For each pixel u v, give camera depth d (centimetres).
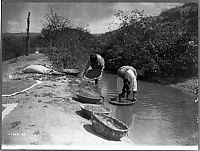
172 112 792
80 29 1098
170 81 1020
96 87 1020
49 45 1138
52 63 1171
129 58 1096
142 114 779
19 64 1103
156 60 1040
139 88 988
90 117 726
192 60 964
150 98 898
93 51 1155
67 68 1185
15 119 674
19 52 1097
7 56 1052
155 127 693
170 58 1013
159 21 1030
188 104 845
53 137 610
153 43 1044
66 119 690
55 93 889
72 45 1145
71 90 950
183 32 988
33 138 611
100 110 757
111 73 1177
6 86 924
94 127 654
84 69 1164
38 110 727
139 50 1073
